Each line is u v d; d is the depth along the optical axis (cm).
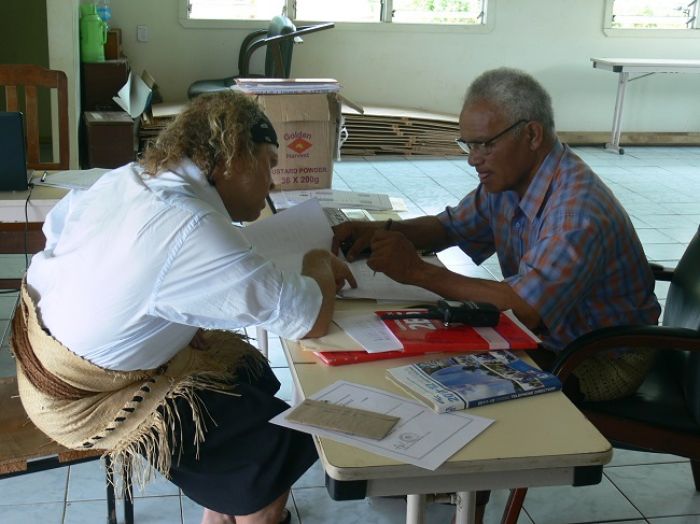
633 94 795
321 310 156
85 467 241
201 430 158
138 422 155
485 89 189
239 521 168
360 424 130
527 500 231
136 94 545
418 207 538
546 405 140
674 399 203
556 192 191
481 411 137
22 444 165
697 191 612
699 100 806
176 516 220
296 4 739
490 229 229
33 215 238
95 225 148
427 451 124
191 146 149
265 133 153
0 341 315
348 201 254
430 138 703
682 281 212
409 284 184
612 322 202
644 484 242
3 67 312
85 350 148
